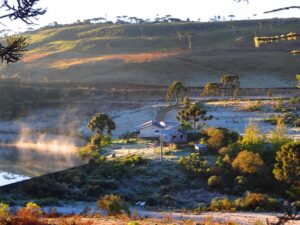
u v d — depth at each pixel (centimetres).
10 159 7294
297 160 5975
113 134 10019
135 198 6056
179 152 7619
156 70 19212
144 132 9019
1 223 2572
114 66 19600
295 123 9769
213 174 6669
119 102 13500
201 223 3756
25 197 5828
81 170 6906
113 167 6938
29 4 1235
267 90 15025
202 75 18900
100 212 4650
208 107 11981
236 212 5191
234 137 7931
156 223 3444
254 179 6481
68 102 13300
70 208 5284
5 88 13450
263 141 7569
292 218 1205
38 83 16125
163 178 6600
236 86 14600
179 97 14062
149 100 13850
